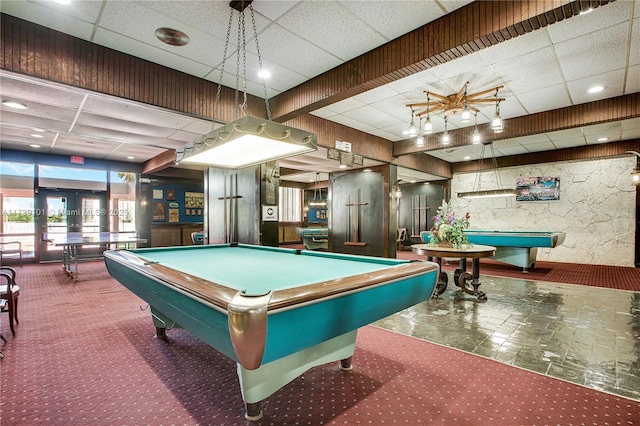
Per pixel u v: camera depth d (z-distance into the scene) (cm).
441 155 942
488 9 264
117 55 344
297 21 296
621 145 752
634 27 305
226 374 246
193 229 1168
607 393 217
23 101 410
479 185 1040
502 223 989
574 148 818
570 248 869
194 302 163
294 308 141
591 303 449
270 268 244
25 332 335
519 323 365
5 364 261
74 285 574
